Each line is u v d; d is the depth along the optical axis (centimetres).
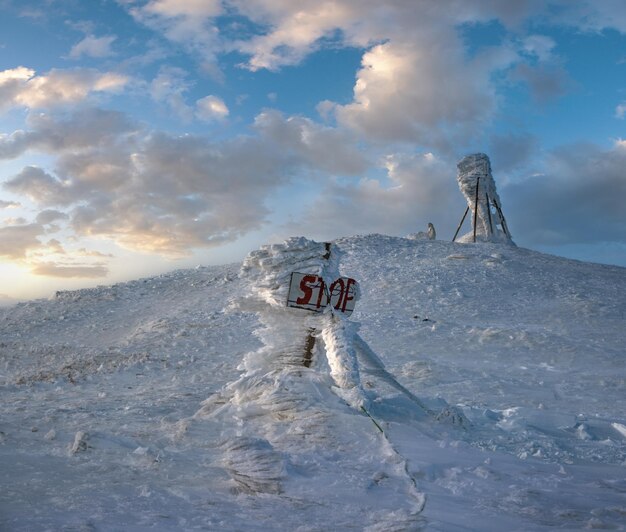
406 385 1706
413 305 3153
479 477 746
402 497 659
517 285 3516
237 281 3978
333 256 1261
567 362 2167
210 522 568
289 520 582
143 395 1503
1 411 1233
